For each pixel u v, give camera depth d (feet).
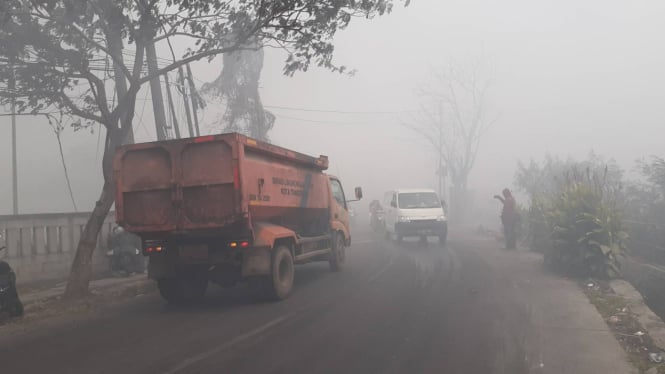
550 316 24.64
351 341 20.80
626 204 56.80
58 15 35.27
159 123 49.42
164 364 18.54
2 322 27.14
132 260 43.01
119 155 29.01
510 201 55.21
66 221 42.14
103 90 35.40
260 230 29.35
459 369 17.25
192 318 26.40
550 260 40.32
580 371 17.03
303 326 23.54
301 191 36.06
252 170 28.78
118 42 38.34
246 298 31.91
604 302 27.63
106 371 18.02
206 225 27.66
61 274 41.34
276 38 37.65
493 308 26.45
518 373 16.85
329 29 36.73
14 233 38.17
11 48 33.76
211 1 36.06
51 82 35.65
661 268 39.60
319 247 38.63
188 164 27.99
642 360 18.17
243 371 17.48
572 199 39.27
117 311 29.40
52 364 19.21
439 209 63.87
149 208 28.63
